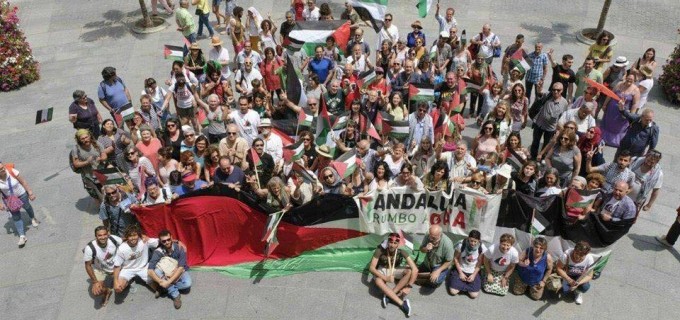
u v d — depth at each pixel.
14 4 18.94
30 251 10.15
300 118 10.80
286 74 12.91
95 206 11.12
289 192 9.52
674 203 11.07
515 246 9.10
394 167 10.17
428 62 12.22
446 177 9.33
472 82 12.31
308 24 13.20
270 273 9.55
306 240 9.49
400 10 17.95
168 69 15.49
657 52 16.00
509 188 9.20
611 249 9.14
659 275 9.55
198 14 16.28
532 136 12.91
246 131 11.37
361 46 13.80
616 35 16.72
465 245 8.91
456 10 17.92
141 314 8.92
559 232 8.89
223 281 9.42
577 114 10.69
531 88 12.96
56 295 9.30
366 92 11.75
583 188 8.95
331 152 10.12
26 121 13.69
